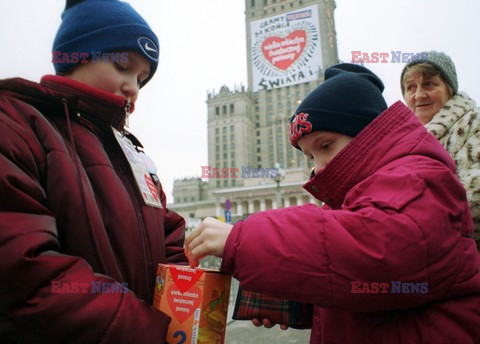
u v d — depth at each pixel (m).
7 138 0.79
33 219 0.75
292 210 0.88
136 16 1.20
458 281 0.87
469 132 1.88
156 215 1.22
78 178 0.92
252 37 79.38
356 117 1.08
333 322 1.02
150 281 1.07
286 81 75.38
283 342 4.07
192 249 0.94
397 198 0.83
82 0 1.18
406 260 0.77
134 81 1.21
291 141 1.23
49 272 0.71
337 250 0.78
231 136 83.88
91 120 1.12
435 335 0.85
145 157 1.54
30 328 0.70
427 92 2.21
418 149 0.97
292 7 79.06
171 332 0.87
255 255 0.81
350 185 1.01
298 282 0.79
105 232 0.93
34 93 0.96
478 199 1.70
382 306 0.80
